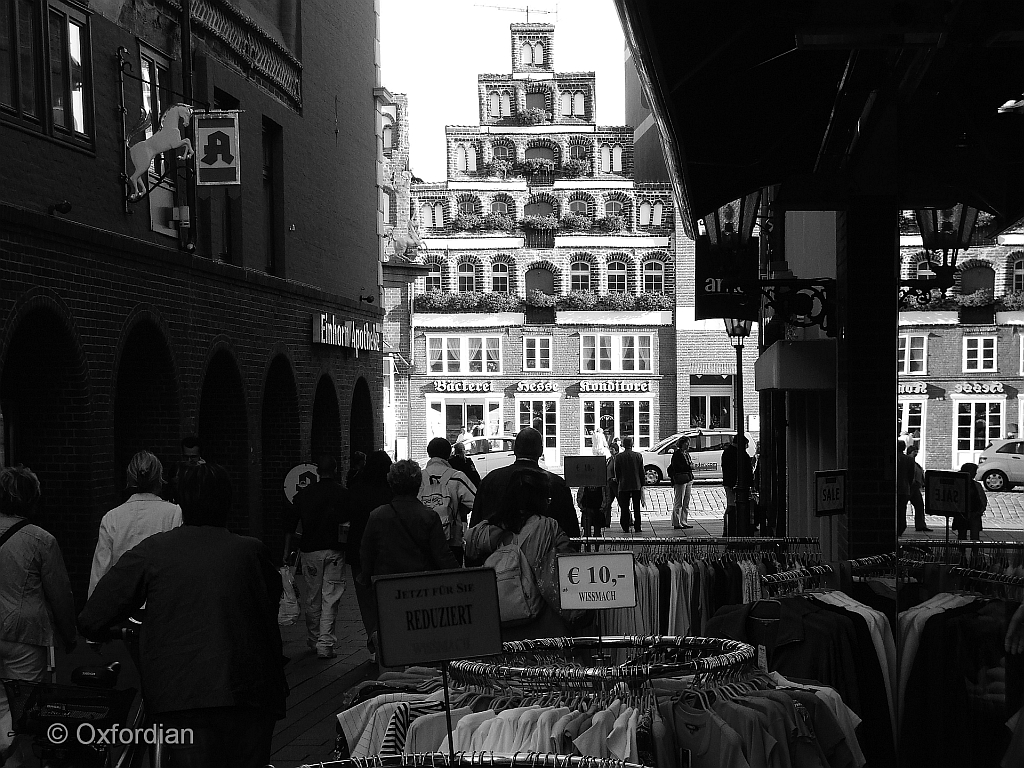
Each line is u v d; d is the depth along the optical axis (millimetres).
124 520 7164
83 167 12086
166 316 13820
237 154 14141
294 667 10516
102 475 12133
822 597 5906
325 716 8578
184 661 4820
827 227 11633
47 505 11805
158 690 4824
